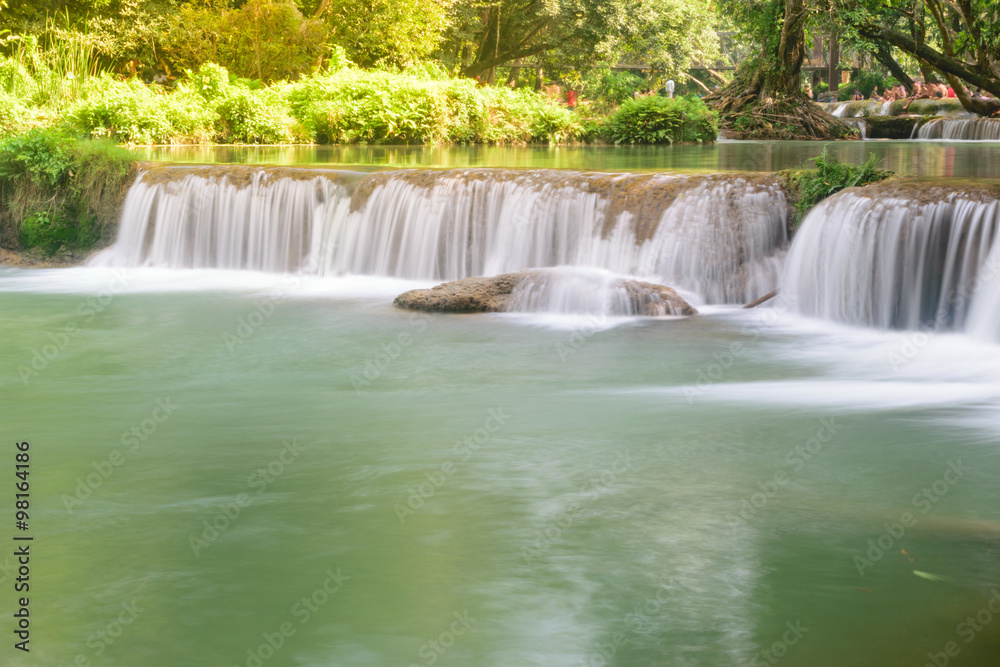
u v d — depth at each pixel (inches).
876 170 482.3
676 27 1955.0
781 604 155.0
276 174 583.8
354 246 563.8
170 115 933.8
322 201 573.3
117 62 1258.0
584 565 170.4
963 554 174.4
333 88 1034.1
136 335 424.5
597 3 1760.6
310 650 142.4
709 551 176.2
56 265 629.9
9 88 964.6
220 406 299.6
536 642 143.8
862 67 1911.9
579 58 1865.2
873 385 323.6
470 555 175.0
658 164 695.7
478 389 323.6
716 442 249.1
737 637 144.6
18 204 645.3
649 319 442.0
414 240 545.3
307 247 576.4
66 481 220.4
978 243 388.2
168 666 138.1
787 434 256.7
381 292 518.3
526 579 164.9
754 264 478.3
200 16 1197.1
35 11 1216.8
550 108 1093.1
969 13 772.6
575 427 265.7
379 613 153.1
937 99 1425.9
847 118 1312.7
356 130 1002.7
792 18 1154.7
